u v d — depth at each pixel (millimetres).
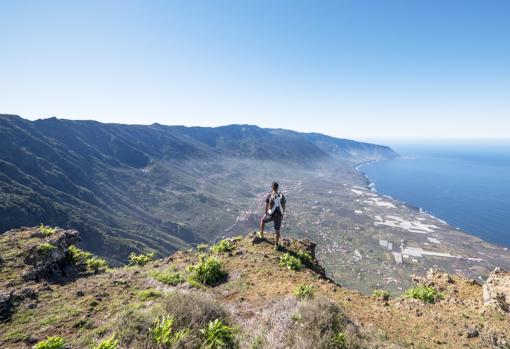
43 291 10984
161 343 6230
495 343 7570
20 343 7352
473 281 13250
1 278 11594
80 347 6762
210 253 16719
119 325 6988
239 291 10984
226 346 6723
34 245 14305
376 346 6715
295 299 8820
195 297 8477
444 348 7301
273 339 6699
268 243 16812
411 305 10234
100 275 13906
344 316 7715
